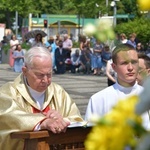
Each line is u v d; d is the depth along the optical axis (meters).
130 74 5.09
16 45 30.11
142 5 1.53
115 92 5.14
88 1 38.72
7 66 34.81
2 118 4.70
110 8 38.69
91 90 20.78
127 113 1.55
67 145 4.68
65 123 4.53
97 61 28.38
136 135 1.74
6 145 4.64
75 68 29.42
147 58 6.20
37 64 4.96
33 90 5.05
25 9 45.28
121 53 5.10
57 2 59.19
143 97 1.54
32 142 4.52
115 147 1.53
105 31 1.57
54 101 5.18
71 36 49.22
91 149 1.54
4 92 5.03
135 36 25.45
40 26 53.84
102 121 1.54
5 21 69.00
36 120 4.59
